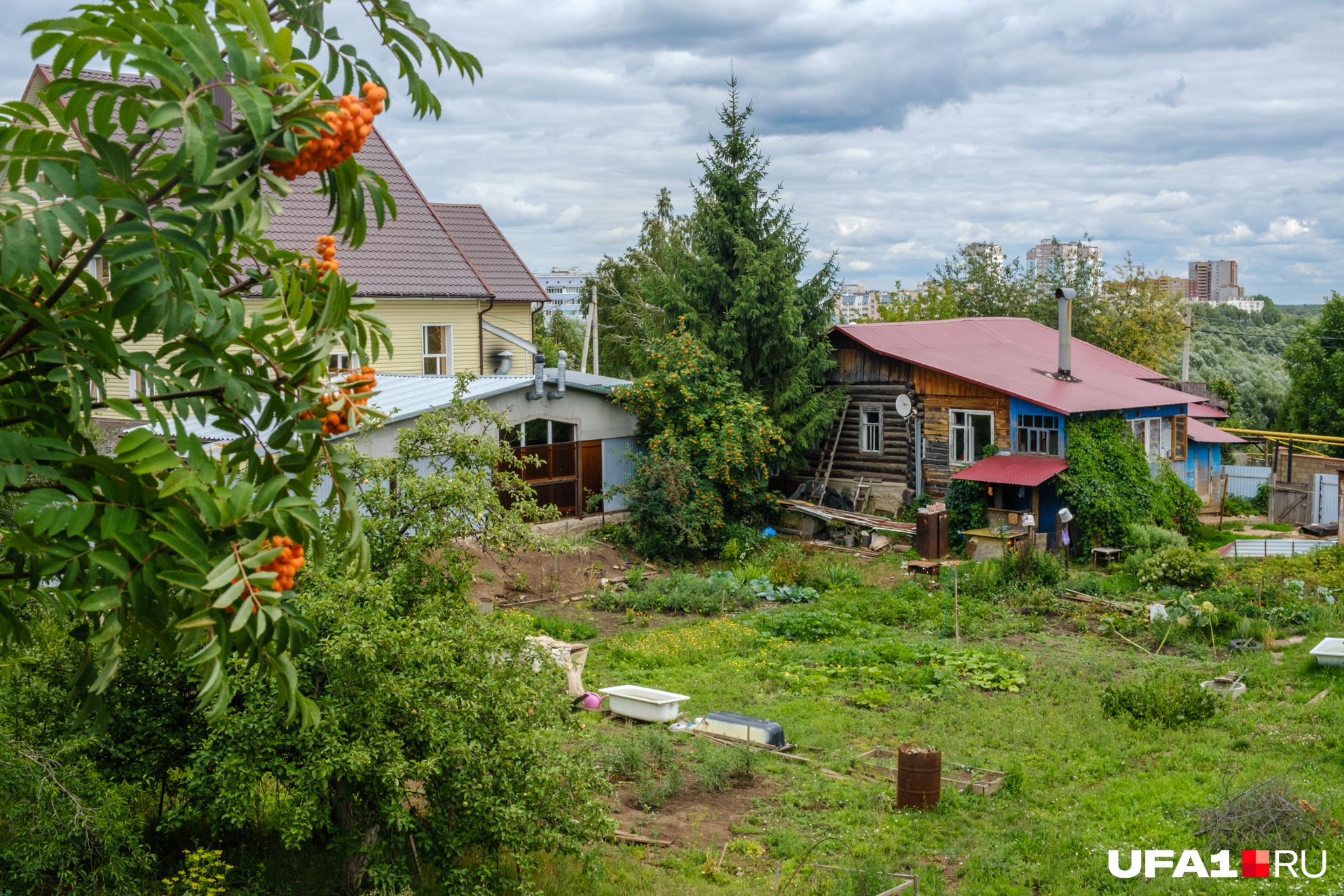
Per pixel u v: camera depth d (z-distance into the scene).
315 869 8.99
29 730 7.64
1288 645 17.41
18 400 3.74
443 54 4.14
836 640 18.81
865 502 29.83
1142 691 14.22
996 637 18.91
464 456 9.82
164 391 3.67
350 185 3.44
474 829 8.34
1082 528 24.81
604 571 22.75
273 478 3.62
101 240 3.12
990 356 30.75
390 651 7.87
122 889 7.27
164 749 8.28
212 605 3.38
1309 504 29.52
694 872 9.70
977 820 10.95
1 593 4.09
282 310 3.67
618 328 50.34
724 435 25.44
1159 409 28.53
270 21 3.16
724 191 29.25
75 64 3.09
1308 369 45.91
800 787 11.96
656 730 13.39
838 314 34.28
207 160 2.84
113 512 3.41
